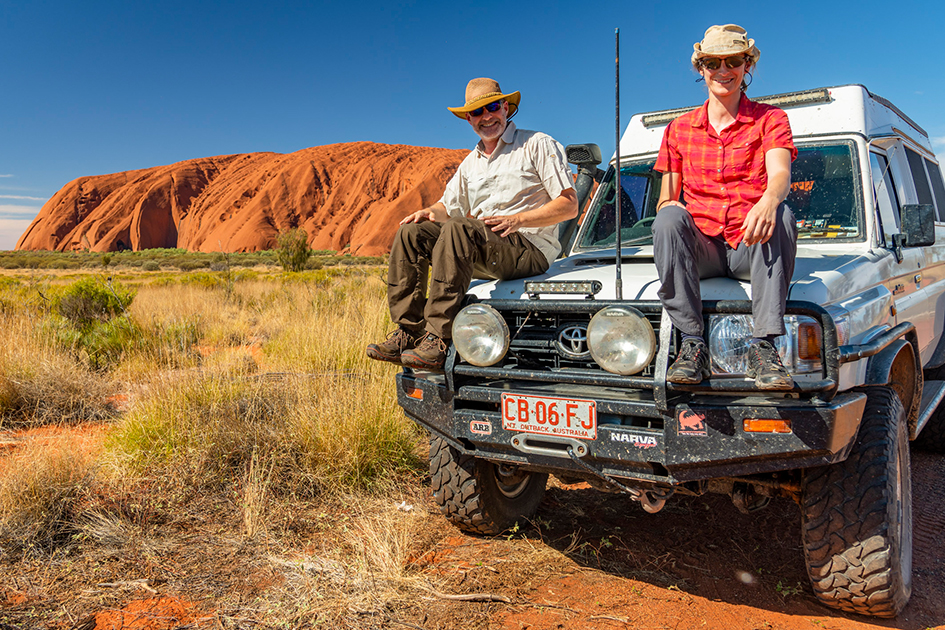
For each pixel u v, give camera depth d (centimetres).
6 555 331
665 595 304
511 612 289
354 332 819
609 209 442
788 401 249
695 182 294
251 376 641
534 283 296
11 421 593
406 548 346
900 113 481
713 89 287
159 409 502
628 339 259
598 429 271
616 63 289
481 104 343
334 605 290
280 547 352
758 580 320
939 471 467
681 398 259
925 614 289
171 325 994
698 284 256
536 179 354
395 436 483
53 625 274
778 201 248
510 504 377
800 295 262
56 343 815
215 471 445
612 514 405
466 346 296
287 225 17788
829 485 273
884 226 381
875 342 295
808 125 394
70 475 412
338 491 429
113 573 320
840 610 290
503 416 292
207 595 301
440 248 308
